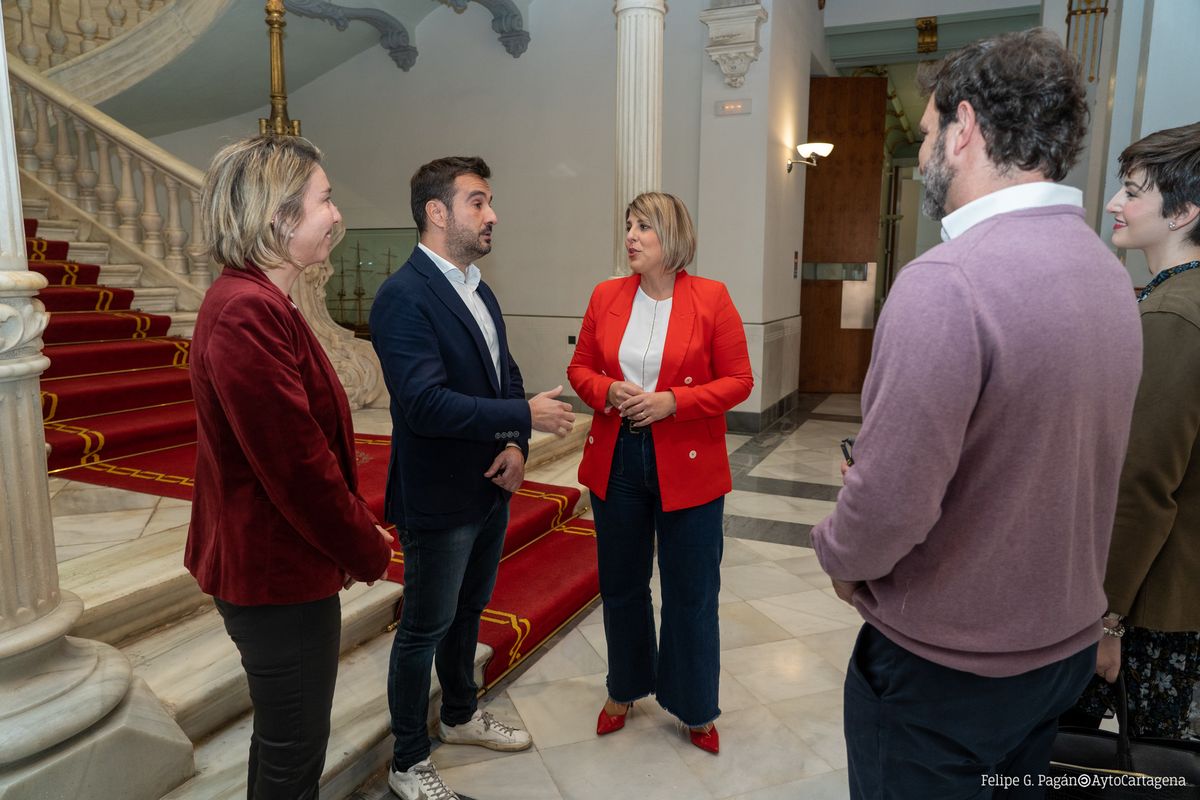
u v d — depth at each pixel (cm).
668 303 235
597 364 243
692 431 227
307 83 884
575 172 805
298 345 145
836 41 928
